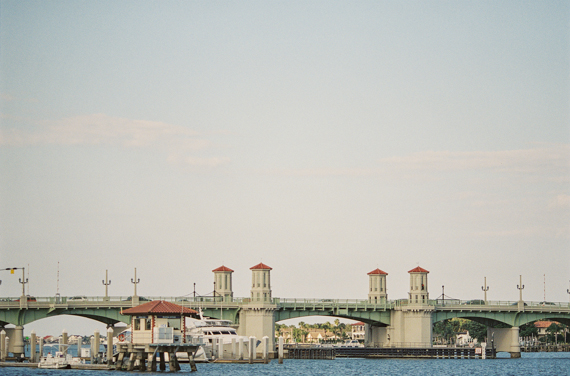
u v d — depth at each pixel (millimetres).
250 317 171500
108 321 167625
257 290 172625
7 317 152625
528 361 186500
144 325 117688
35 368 131250
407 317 187750
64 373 119938
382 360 181000
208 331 155125
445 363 173125
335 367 154000
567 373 149000
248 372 131625
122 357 122812
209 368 137500
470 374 144500
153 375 113438
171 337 116812
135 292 161750
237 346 157250
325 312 181375
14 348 152125
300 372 137875
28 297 154875
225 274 180000
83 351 145875
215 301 171500
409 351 185375
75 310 157000
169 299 166125
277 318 176875
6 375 118500
